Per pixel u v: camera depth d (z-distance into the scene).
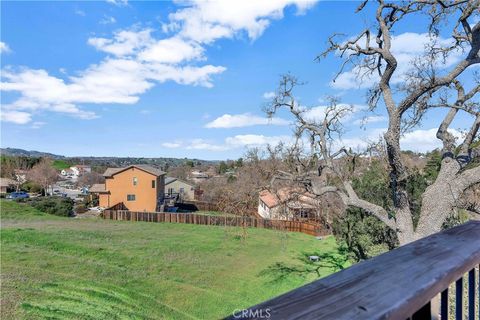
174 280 13.80
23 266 14.00
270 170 13.20
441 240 1.34
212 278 14.29
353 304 0.79
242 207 15.21
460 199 8.39
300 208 15.20
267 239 22.84
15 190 51.16
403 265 1.05
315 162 11.91
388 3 9.26
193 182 49.50
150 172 36.38
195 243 21.00
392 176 8.93
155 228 26.45
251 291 12.94
